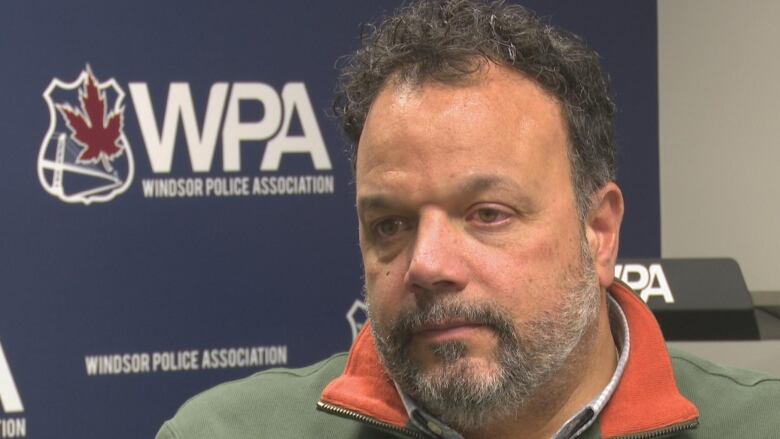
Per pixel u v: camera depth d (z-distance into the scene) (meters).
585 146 1.74
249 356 3.76
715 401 1.84
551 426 1.78
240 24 3.70
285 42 3.74
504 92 1.65
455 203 1.61
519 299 1.62
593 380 1.79
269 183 3.75
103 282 3.63
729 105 4.01
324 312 3.82
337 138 3.79
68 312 3.60
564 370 1.72
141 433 3.68
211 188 3.70
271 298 3.77
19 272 3.55
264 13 3.71
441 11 1.77
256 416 1.96
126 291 3.65
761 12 3.92
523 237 1.63
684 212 4.09
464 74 1.64
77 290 3.61
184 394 3.71
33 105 3.55
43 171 3.57
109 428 3.65
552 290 1.65
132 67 3.62
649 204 4.07
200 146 3.69
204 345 3.72
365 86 1.78
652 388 1.78
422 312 1.60
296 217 3.78
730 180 4.01
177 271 3.69
